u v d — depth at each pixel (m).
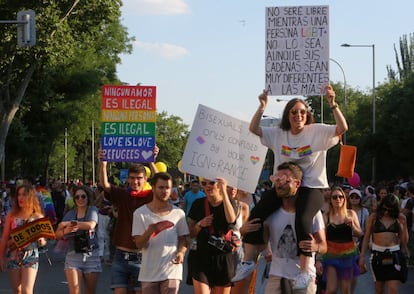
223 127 8.36
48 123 48.84
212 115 8.37
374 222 10.75
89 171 82.06
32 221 10.02
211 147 8.34
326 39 8.10
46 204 20.62
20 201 10.18
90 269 10.15
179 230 8.31
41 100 43.41
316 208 6.82
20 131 45.44
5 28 32.34
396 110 49.31
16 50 32.59
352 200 12.55
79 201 10.26
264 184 21.00
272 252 6.93
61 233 9.97
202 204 8.55
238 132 8.35
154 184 8.25
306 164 7.07
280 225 6.82
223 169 8.33
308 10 8.12
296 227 6.71
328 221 10.49
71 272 10.02
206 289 8.44
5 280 14.97
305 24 8.12
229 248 8.40
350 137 65.81
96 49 50.25
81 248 10.05
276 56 8.17
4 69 34.19
